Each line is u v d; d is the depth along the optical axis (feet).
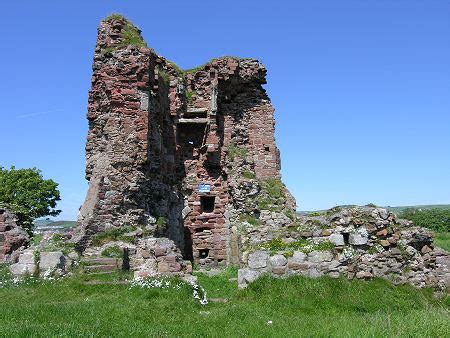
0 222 46.73
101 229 50.47
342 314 30.78
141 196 56.08
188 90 73.20
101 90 58.18
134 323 25.43
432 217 144.77
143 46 60.18
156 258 42.24
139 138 56.90
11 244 45.73
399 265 39.78
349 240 40.24
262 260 38.22
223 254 69.41
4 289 37.55
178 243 66.90
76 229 50.34
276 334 23.40
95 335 20.94
